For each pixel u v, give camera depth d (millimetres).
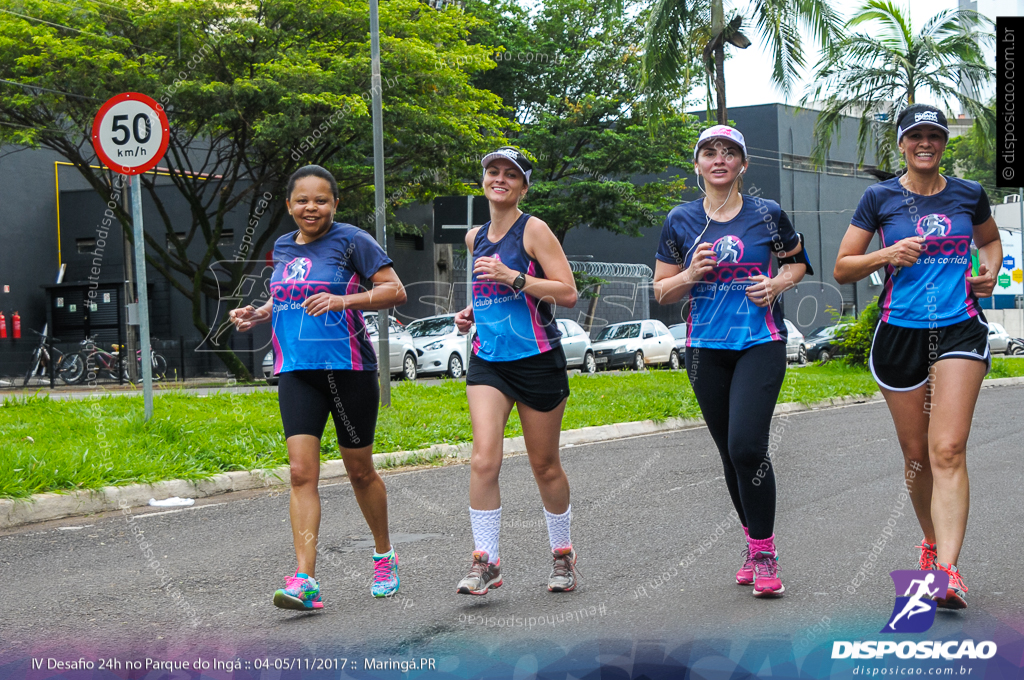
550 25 24094
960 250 3656
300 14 18859
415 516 6047
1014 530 5008
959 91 19625
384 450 8703
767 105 31266
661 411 11898
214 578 4484
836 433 10109
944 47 19438
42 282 26734
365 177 21078
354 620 3701
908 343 3727
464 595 4055
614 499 6438
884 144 20172
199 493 7129
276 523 5887
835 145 32562
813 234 31844
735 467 3812
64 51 17219
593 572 4422
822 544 4836
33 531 5789
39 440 7781
